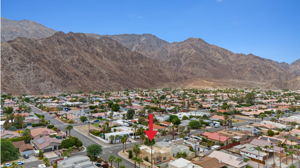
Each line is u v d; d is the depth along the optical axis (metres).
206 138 86.38
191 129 105.06
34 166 60.03
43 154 69.69
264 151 68.69
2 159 61.44
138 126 103.81
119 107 156.62
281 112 145.00
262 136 86.38
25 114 127.56
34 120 114.00
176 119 100.31
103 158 66.25
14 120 107.69
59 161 56.56
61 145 72.50
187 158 65.31
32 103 185.50
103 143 81.44
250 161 65.50
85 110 151.12
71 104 177.12
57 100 197.25
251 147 71.44
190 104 191.75
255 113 143.88
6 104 166.50
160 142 75.56
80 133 95.25
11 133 86.25
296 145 74.50
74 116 129.88
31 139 84.25
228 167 58.41
